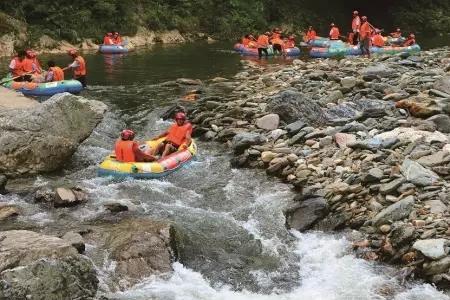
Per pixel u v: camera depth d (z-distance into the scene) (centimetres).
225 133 1182
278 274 684
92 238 712
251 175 991
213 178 984
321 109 1224
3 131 955
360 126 1092
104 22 2958
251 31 3559
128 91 1655
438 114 1105
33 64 1617
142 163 966
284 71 1844
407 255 673
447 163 871
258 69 2066
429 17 4400
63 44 2689
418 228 699
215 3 3597
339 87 1441
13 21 2530
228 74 1970
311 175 927
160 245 693
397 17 4350
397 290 634
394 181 813
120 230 727
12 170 952
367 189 825
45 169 984
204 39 3394
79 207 835
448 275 629
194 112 1354
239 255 725
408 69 1675
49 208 830
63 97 1027
